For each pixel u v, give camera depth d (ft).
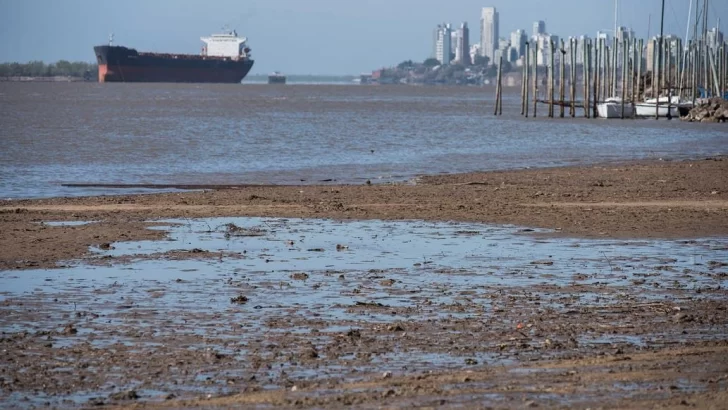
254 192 194.49
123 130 438.81
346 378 67.87
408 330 82.48
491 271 110.01
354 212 161.17
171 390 65.77
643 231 139.44
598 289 99.81
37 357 74.33
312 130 448.65
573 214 157.28
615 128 462.19
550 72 570.87
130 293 98.17
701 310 89.61
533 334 80.69
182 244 128.57
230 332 82.23
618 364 69.15
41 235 133.80
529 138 392.68
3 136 383.04
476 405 58.65
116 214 158.51
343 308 91.40
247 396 63.31
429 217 154.92
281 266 113.39
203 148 331.77
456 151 325.01
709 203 172.35
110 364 72.33
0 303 93.35
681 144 356.38
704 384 62.28
